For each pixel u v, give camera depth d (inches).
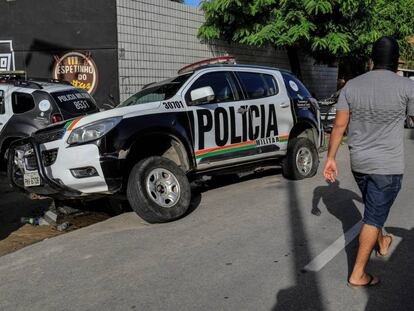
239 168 298.2
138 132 236.5
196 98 259.9
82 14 462.3
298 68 601.0
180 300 156.5
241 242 209.6
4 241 228.7
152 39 491.8
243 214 253.8
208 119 269.3
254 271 177.5
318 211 255.4
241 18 533.3
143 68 485.1
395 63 156.7
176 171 244.8
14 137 364.5
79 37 466.3
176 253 199.0
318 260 186.7
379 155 151.7
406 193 293.1
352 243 205.2
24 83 372.5
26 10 475.8
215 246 205.8
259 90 307.6
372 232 156.1
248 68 308.0
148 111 245.1
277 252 196.2
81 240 221.8
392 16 625.0
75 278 178.2
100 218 266.4
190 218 249.6
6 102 369.4
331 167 162.9
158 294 161.5
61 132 232.7
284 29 503.5
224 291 161.8
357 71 684.7
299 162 333.1
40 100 358.3
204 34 540.1
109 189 230.1
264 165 322.3
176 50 522.6
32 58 480.7
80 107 373.1
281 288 162.9
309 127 345.1
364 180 156.6
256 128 297.9
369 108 151.8
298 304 151.2
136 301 157.2
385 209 154.6
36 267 191.2
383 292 158.2
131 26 469.1
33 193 246.4
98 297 161.5
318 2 466.9
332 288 161.9
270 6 522.0
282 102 317.4
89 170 226.4
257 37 508.1
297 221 238.4
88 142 225.6
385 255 189.8
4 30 483.8
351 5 477.4
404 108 150.2
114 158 227.3
